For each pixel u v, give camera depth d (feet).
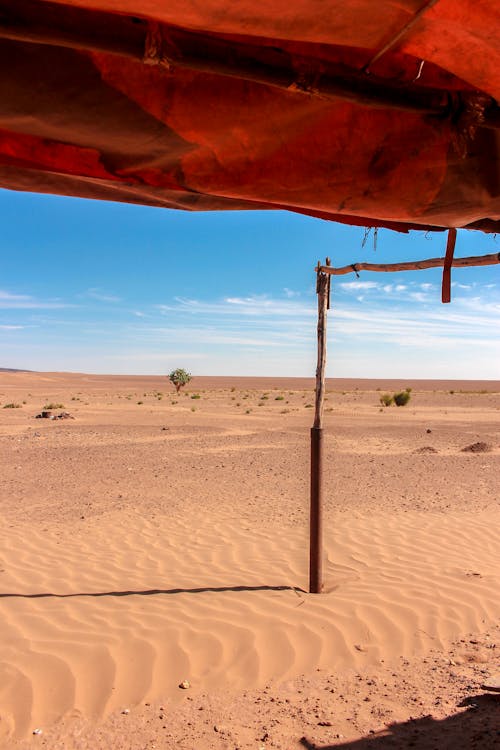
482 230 10.27
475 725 12.59
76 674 14.82
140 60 5.82
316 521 20.49
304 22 5.60
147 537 28.66
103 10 5.39
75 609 18.98
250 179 7.86
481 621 18.31
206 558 25.12
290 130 7.41
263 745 12.14
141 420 101.65
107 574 22.91
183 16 5.43
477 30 5.70
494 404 162.30
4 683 14.32
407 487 42.24
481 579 21.85
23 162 7.27
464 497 38.34
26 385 313.94
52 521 32.17
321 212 9.48
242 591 20.75
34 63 5.98
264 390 298.35
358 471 49.65
